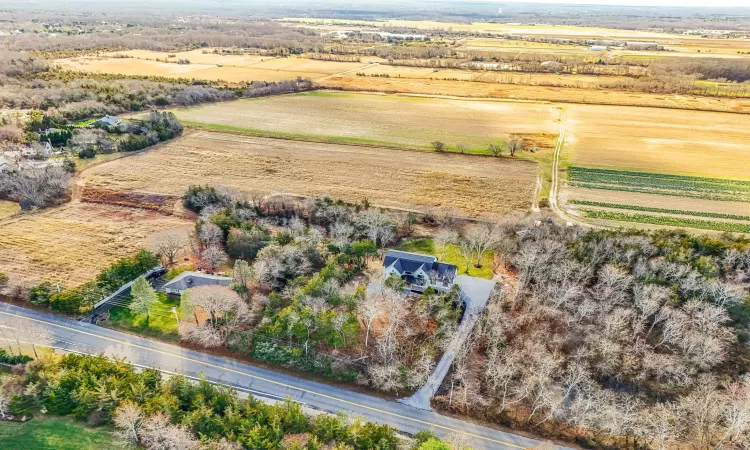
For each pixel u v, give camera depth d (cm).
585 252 7762
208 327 6347
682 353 6156
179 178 11544
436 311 6750
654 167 12825
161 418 4619
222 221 8575
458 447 4688
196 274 7481
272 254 7506
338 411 5391
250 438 4547
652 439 5081
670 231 8775
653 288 6788
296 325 6128
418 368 5931
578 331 6481
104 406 4972
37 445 4644
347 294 6719
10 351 5900
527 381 5697
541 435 5197
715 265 7356
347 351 6200
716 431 5181
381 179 11944
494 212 10338
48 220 9400
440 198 10969
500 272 8156
